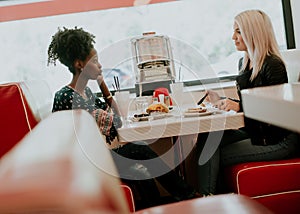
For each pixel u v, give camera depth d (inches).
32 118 76.0
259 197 78.0
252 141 84.0
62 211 11.0
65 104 77.4
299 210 78.4
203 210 47.3
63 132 24.0
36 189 11.8
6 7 133.0
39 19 137.6
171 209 49.7
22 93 75.5
